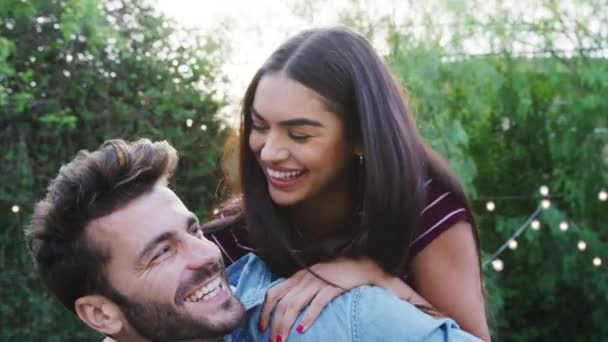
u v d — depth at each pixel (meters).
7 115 4.69
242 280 1.74
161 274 1.47
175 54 5.15
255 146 1.67
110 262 1.48
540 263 6.18
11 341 4.77
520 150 6.30
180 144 5.02
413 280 1.84
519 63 6.12
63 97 4.82
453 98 5.88
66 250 1.51
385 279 1.65
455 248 1.81
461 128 5.50
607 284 5.97
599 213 6.12
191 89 5.14
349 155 1.67
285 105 1.58
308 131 1.59
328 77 1.60
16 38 4.75
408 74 5.41
